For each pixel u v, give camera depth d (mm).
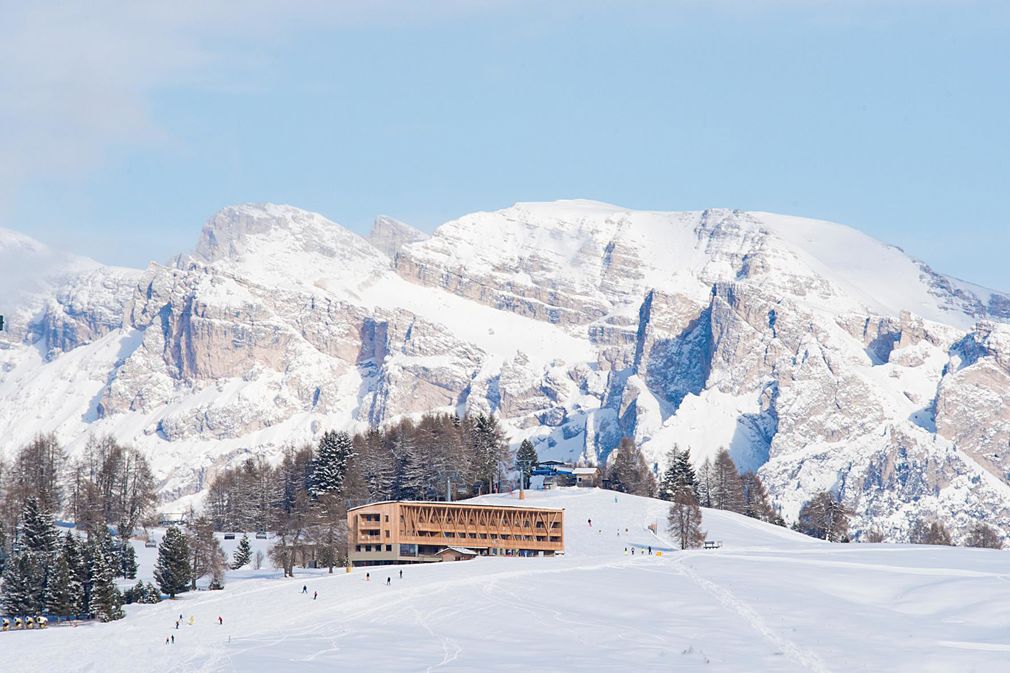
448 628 189500
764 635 178625
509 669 161500
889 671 157125
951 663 160000
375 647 177875
